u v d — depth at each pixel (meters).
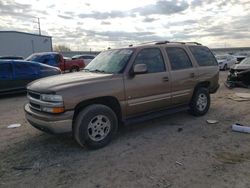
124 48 5.41
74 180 3.47
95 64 5.55
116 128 4.75
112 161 4.02
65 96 4.06
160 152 4.32
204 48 6.85
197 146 4.55
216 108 7.43
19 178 3.55
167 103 5.61
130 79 4.84
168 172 3.61
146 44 5.55
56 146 4.68
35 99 4.42
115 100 4.70
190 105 6.34
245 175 3.48
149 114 5.36
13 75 10.22
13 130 5.69
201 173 3.56
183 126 5.75
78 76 4.78
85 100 4.29
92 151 4.43
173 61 5.79
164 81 5.43
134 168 3.76
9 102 9.20
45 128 4.21
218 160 3.96
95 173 3.64
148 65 5.23
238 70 11.27
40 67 11.11
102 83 4.49
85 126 4.30
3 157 4.25
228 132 5.28
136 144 4.71
